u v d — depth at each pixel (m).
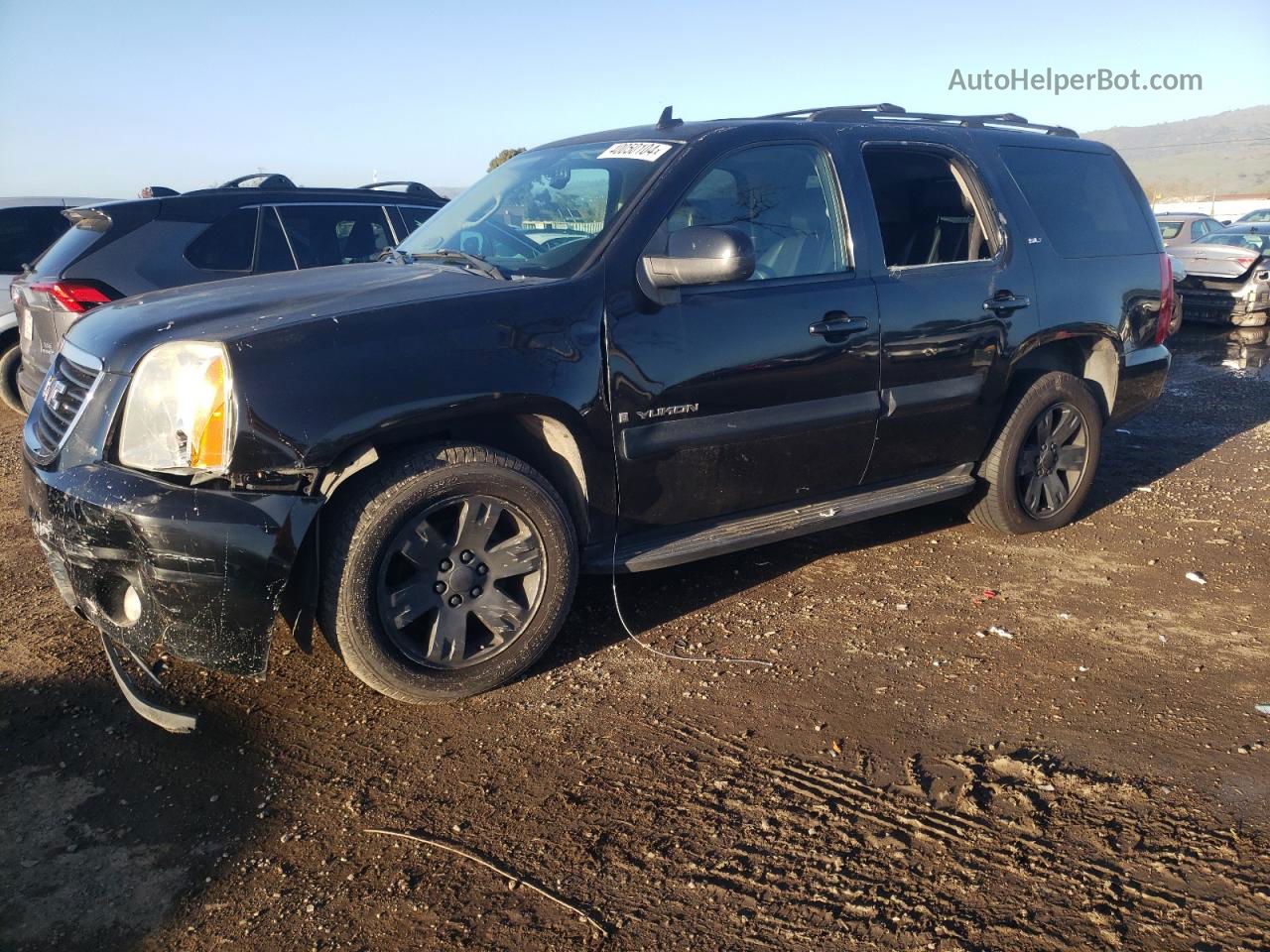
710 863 2.59
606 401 3.45
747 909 2.42
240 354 2.90
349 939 2.35
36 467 3.23
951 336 4.31
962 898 2.44
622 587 4.39
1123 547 4.88
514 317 3.29
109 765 3.07
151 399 2.98
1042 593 4.32
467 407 3.16
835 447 4.10
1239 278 13.61
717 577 4.52
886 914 2.39
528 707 3.38
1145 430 7.49
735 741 3.16
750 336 3.73
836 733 3.20
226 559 2.86
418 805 2.85
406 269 3.79
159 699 3.43
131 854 2.66
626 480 3.57
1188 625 3.98
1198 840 2.63
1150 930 2.31
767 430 3.85
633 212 3.63
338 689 3.51
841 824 2.73
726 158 3.86
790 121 4.13
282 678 3.59
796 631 3.96
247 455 2.88
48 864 2.62
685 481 3.73
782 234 3.96
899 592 4.34
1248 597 4.25
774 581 4.47
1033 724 3.24
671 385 3.58
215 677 3.58
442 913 2.42
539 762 3.05
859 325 4.00
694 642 3.87
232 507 2.88
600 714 3.33
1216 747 3.08
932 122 4.81
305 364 2.96
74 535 2.97
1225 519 5.29
